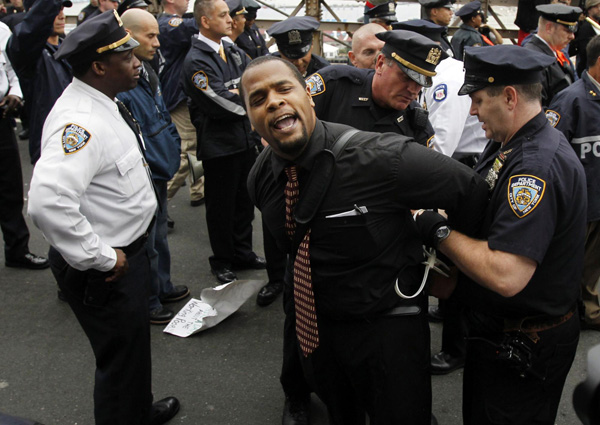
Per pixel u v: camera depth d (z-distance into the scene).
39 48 3.15
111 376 2.04
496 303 1.65
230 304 3.15
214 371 2.78
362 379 1.76
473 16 4.55
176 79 4.63
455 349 2.73
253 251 4.18
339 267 1.63
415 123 2.36
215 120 3.38
